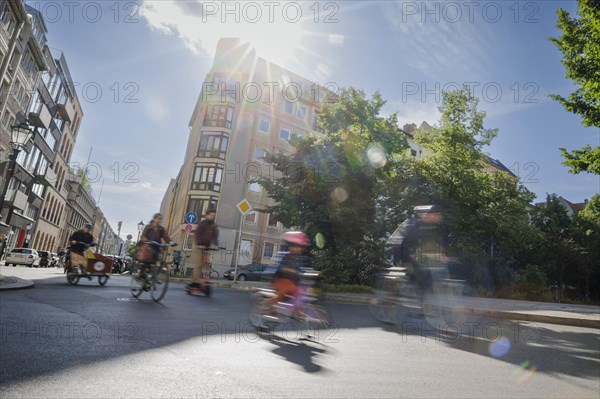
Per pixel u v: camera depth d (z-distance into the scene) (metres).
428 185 23.42
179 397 2.87
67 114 47.28
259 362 4.03
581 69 14.44
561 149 15.23
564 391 3.76
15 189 36.88
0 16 28.28
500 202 25.05
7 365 3.18
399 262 8.10
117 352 3.87
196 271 9.83
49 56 39.75
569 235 38.41
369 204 19.09
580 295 38.97
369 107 20.91
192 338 4.81
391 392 3.40
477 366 4.52
